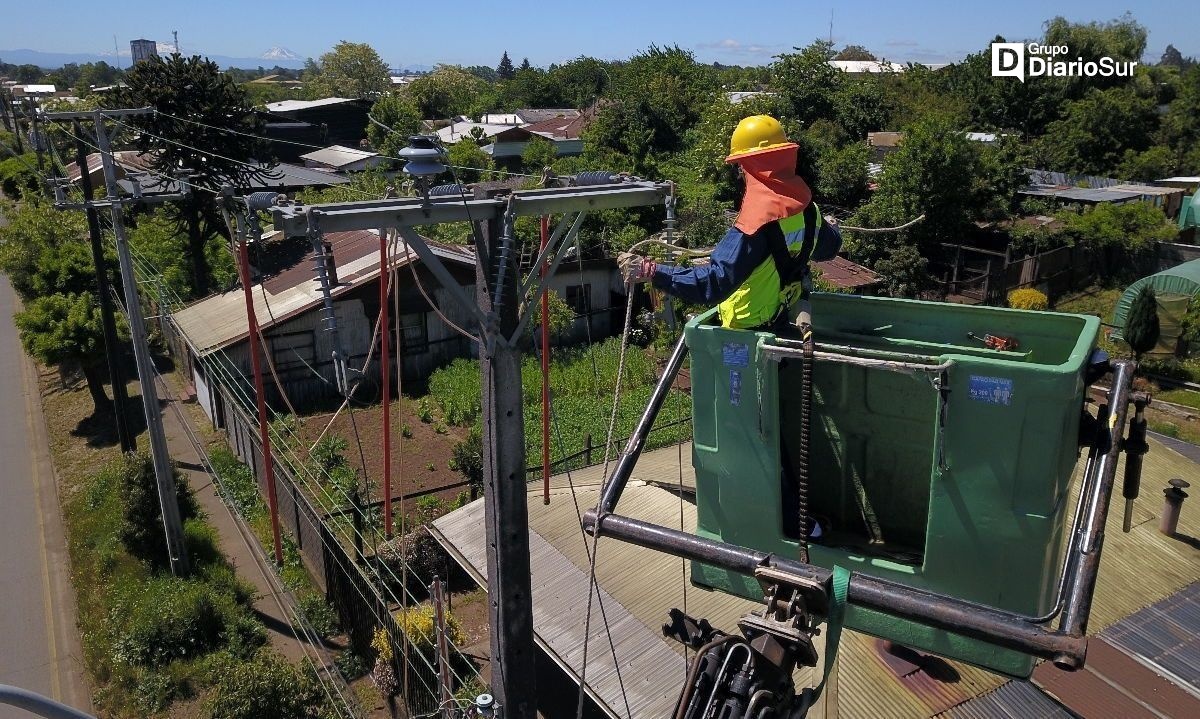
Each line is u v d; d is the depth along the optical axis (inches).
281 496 631.2
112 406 900.0
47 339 844.6
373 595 471.5
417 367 960.9
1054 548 150.3
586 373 928.9
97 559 604.1
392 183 245.0
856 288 1143.6
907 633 161.2
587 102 3508.9
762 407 164.9
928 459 185.3
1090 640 307.9
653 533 140.8
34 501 713.6
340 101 2470.5
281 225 177.3
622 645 360.8
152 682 477.1
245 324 877.2
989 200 1309.1
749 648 116.1
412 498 660.7
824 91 2005.4
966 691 285.4
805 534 145.8
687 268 176.1
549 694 433.4
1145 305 922.7
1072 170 1884.8
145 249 1179.9
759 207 174.4
